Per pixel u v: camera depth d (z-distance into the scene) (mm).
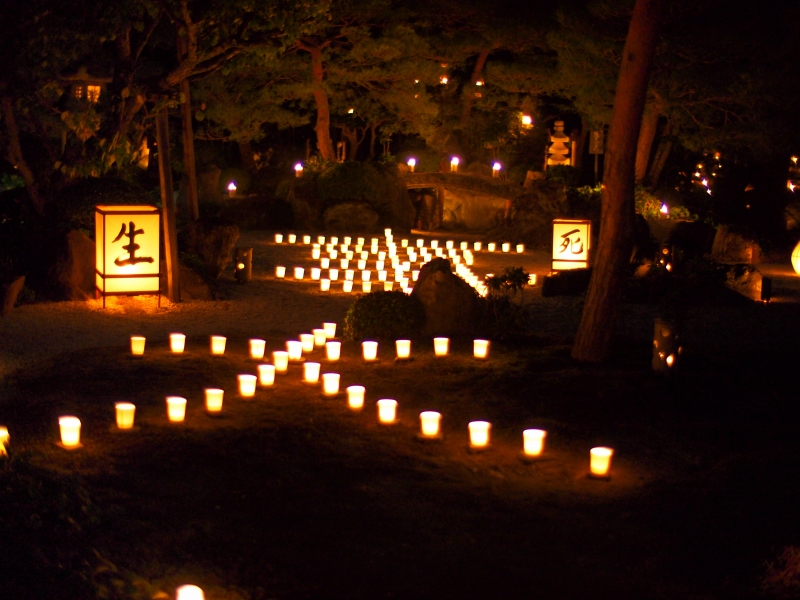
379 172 32438
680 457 7867
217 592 4980
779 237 31688
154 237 15125
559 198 28734
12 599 4555
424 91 33719
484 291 18141
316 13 15922
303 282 19188
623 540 6016
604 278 11070
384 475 7227
